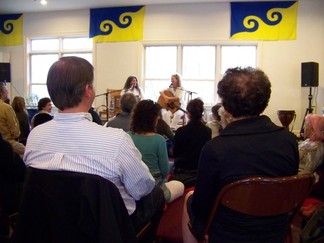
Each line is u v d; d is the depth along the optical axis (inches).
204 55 268.4
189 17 259.6
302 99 252.1
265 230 45.1
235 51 263.7
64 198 39.6
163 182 85.4
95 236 39.1
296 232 85.0
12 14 293.0
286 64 251.8
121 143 42.3
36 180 40.8
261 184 41.7
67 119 42.6
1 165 59.1
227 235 45.7
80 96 43.1
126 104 112.1
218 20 256.1
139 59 269.3
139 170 44.9
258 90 45.8
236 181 42.1
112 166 41.6
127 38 269.9
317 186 93.6
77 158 41.6
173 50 271.3
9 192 66.4
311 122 99.7
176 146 105.3
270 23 250.5
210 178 45.1
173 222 80.4
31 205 40.9
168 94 232.5
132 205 49.1
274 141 45.3
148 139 82.1
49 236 40.5
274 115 255.9
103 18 272.8
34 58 298.5
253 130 45.4
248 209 43.5
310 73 228.8
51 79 42.9
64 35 284.2
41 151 42.9
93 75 45.0
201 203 47.5
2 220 70.4
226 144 44.6
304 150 96.7
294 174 47.6
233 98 46.5
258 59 254.7
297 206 48.3
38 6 271.1
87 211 38.8
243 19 253.0
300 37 248.7
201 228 50.6
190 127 103.5
